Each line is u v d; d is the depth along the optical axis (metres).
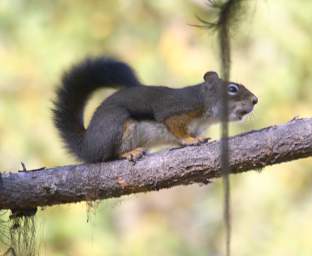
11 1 14.77
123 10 15.72
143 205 15.05
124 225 14.59
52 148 13.86
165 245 14.25
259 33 14.18
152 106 7.82
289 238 13.55
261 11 14.20
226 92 4.53
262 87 14.05
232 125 13.53
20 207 6.89
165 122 7.85
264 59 14.12
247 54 14.19
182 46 14.51
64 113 7.89
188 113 7.92
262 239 13.70
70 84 7.98
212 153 6.50
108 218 13.91
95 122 7.64
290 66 14.12
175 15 15.03
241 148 6.39
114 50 14.94
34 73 14.21
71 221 13.42
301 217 13.75
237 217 13.96
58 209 13.45
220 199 15.06
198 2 14.96
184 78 14.23
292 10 14.23
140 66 14.48
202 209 15.16
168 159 6.61
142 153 6.94
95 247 13.45
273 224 13.76
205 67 14.23
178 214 15.19
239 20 4.61
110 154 7.57
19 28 14.61
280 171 14.05
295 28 14.23
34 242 6.95
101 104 7.83
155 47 14.89
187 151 6.59
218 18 4.62
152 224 14.62
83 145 7.68
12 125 13.96
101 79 8.11
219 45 4.55
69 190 6.80
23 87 14.17
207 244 14.77
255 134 6.41
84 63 8.09
